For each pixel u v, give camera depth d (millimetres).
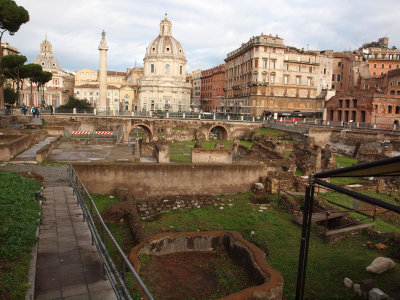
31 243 9523
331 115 83625
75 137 35781
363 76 97438
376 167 6746
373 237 15484
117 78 162750
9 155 22031
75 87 124688
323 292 11250
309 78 94625
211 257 13078
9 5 44625
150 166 20922
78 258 9555
